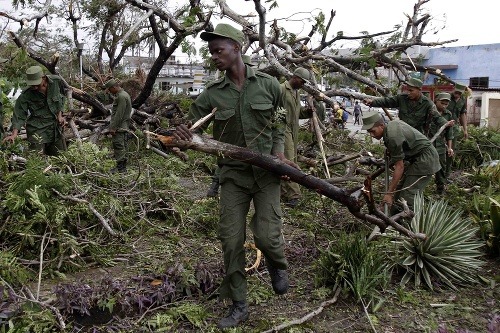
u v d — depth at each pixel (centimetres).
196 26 788
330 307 402
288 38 873
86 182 557
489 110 1808
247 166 360
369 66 884
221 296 371
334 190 377
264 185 363
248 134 361
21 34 873
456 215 500
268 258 370
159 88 1520
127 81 1196
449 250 465
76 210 491
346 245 439
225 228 361
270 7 755
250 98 360
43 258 452
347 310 399
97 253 477
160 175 688
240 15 837
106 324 361
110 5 1182
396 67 838
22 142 692
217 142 355
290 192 667
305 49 845
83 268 458
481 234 546
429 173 539
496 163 983
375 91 771
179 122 379
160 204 608
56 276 437
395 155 517
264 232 360
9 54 922
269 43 798
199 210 604
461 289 450
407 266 462
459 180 910
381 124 525
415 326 379
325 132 830
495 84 2728
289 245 530
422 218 481
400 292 421
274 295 419
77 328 349
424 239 434
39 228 461
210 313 385
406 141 530
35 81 648
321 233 577
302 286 437
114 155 830
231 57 354
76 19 1227
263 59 787
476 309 411
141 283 411
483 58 2747
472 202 670
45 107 680
